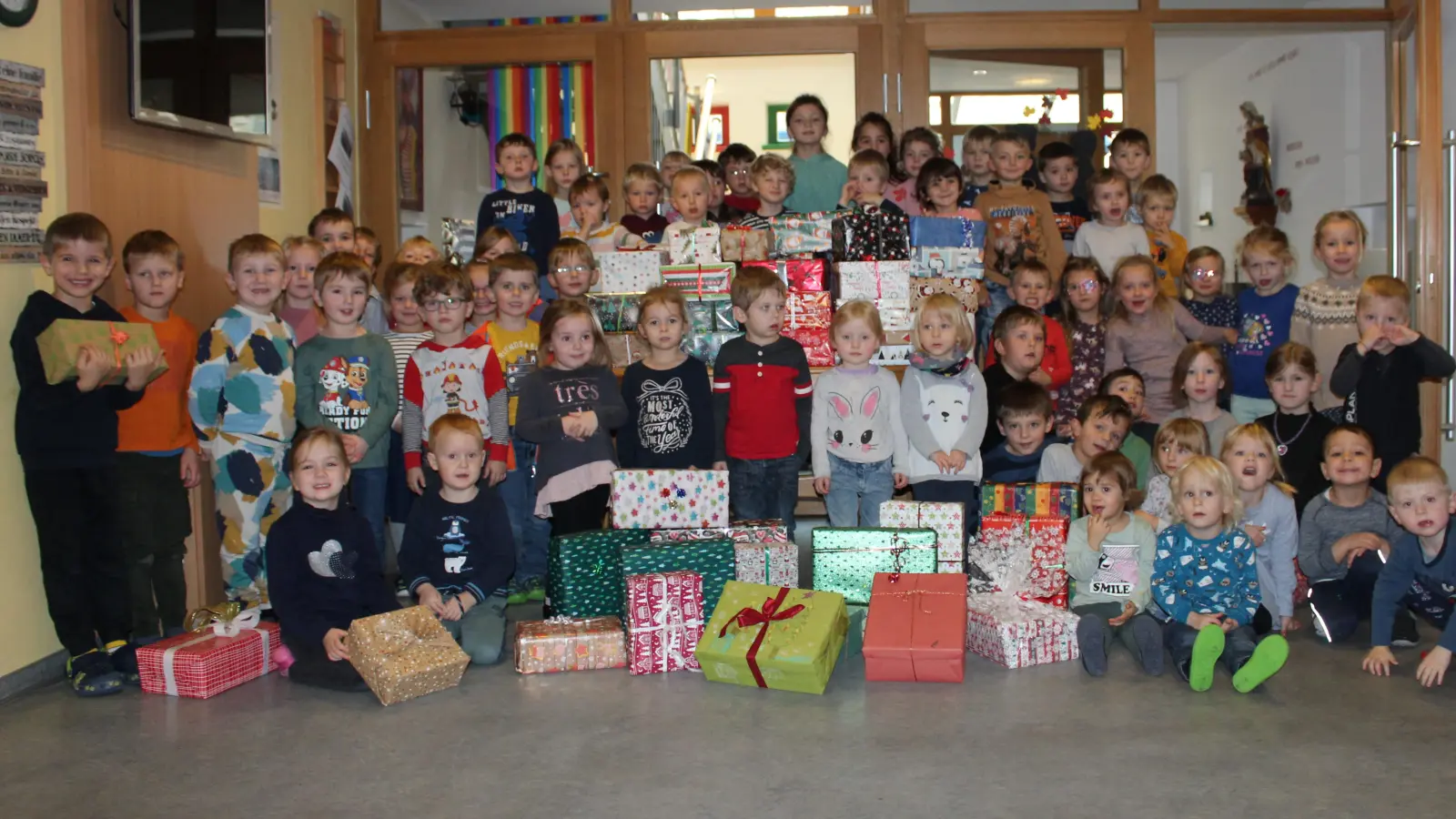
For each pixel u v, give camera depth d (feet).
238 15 12.62
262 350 11.14
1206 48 26.35
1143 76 18.12
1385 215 19.49
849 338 12.29
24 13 9.70
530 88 18.80
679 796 7.19
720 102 19.70
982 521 11.27
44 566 9.58
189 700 9.43
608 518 13.05
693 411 12.35
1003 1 18.17
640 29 18.34
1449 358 12.00
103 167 10.69
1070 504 11.57
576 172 15.96
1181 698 9.05
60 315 9.64
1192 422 11.41
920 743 8.09
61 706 9.28
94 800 7.33
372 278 14.14
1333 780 7.34
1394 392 12.34
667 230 13.96
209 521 11.79
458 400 12.13
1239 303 14.53
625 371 12.87
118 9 10.85
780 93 19.43
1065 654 10.19
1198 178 28.73
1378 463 11.23
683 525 11.35
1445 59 16.55
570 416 11.68
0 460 9.57
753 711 8.87
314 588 9.93
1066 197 16.57
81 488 9.77
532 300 12.78
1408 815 6.79
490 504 11.02
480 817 6.94
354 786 7.47
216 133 12.20
